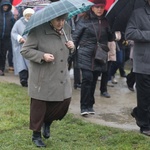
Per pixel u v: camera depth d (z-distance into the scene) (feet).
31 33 32.17
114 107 49.83
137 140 36.17
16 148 33.58
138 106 37.91
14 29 56.59
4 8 65.05
